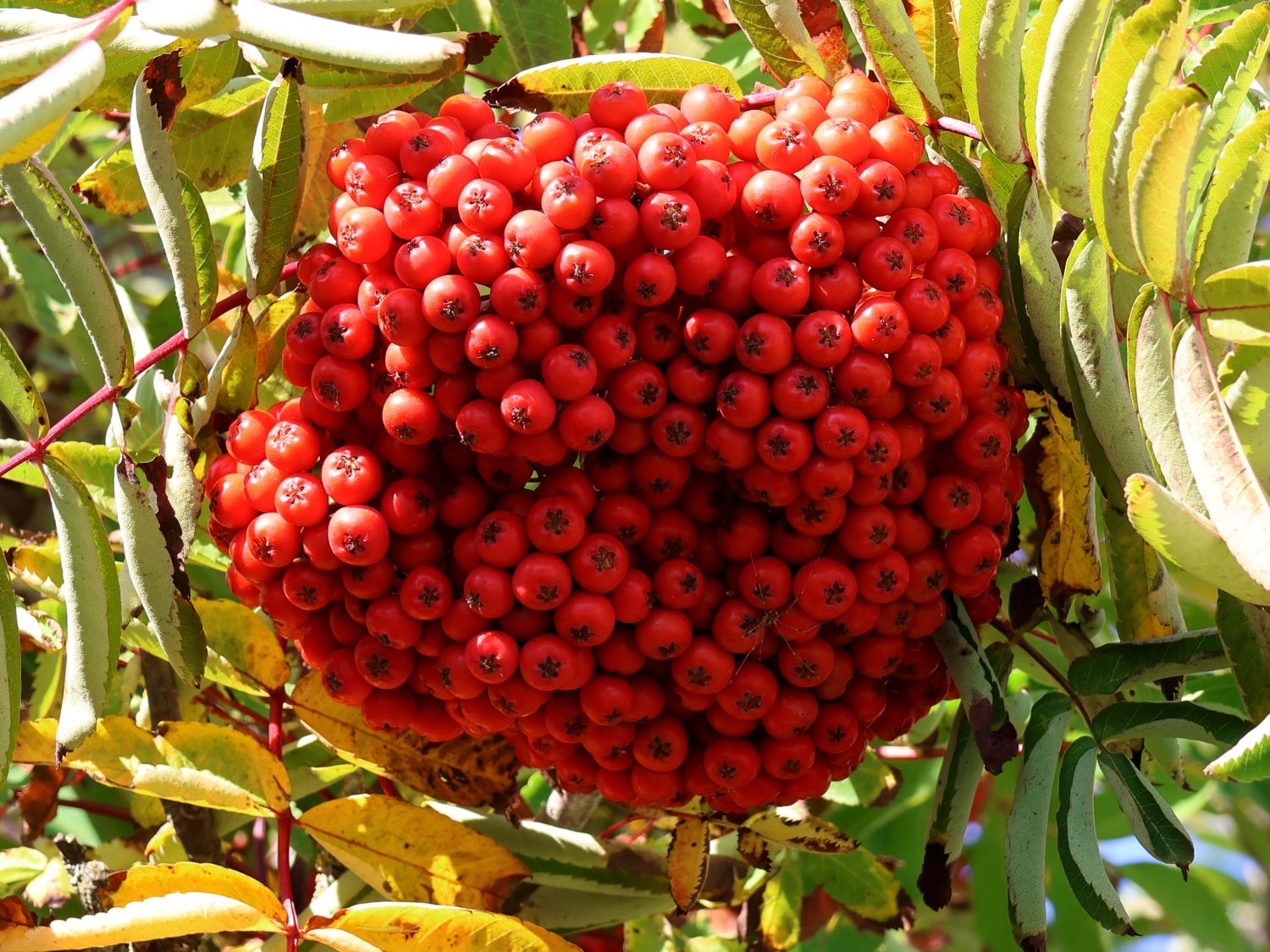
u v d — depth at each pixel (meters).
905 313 0.52
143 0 0.50
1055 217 0.57
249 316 0.55
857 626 0.53
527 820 0.61
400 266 0.51
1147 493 0.50
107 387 0.54
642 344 0.52
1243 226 0.50
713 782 0.54
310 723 0.57
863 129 0.52
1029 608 0.57
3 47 0.49
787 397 0.51
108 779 0.56
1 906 0.54
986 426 0.53
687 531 0.53
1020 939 0.53
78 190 0.61
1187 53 0.60
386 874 0.56
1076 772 0.54
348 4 0.50
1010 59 0.53
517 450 0.52
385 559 0.53
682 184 0.51
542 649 0.52
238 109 0.59
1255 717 0.54
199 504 0.53
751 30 0.56
